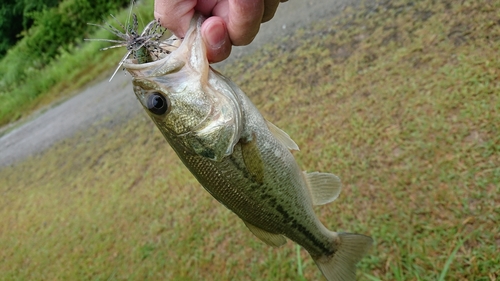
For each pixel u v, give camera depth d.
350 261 0.29
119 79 1.46
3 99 2.09
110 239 0.63
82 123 1.23
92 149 0.99
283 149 0.25
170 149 0.77
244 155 0.23
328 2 0.90
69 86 1.78
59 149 1.13
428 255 0.38
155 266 0.54
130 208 0.67
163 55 0.23
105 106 1.25
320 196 0.27
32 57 2.29
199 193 0.61
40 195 0.91
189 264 0.52
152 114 0.22
